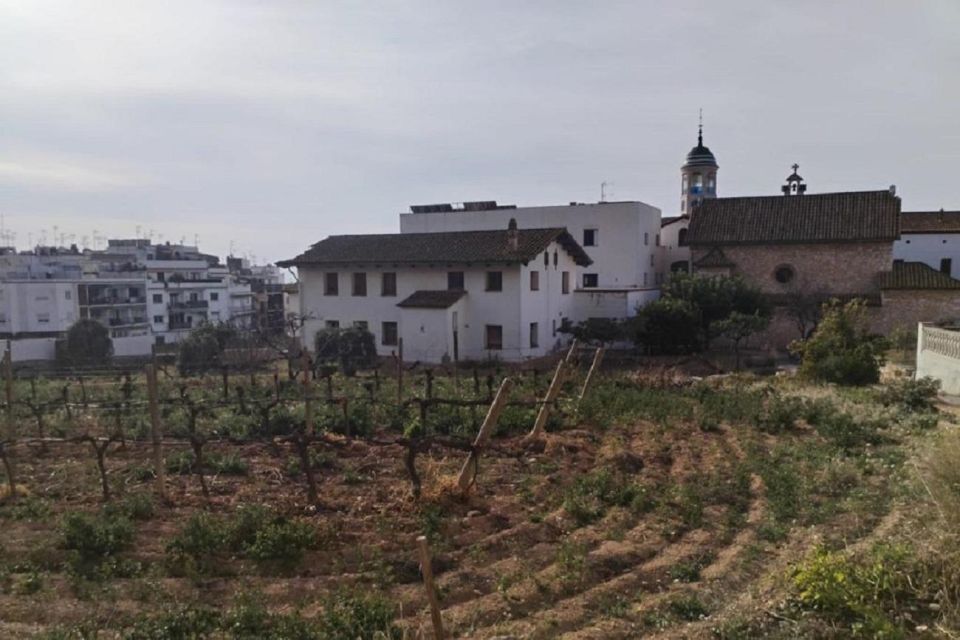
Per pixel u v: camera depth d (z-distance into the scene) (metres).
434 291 33.97
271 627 6.09
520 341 32.50
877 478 10.63
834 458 11.66
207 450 12.08
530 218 45.84
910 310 35.91
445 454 11.82
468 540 8.17
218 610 6.44
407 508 8.98
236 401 15.66
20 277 57.47
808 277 39.19
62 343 41.91
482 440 9.58
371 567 7.39
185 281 64.00
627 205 43.19
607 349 34.19
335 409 15.13
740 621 6.31
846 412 15.09
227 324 42.56
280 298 70.62
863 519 8.89
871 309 36.31
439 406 15.18
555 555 7.78
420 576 7.21
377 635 5.91
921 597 6.39
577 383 19.38
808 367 22.08
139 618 6.29
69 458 12.16
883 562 6.88
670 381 20.47
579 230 44.47
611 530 8.57
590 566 7.46
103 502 9.49
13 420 14.33
